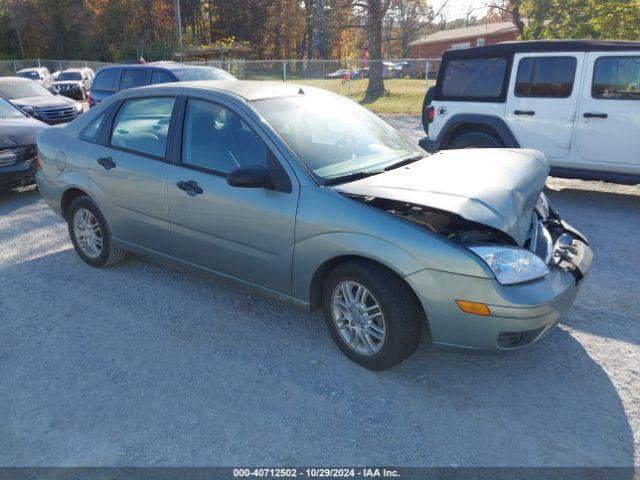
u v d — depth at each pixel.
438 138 8.02
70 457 2.68
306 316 4.07
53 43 52.06
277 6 55.88
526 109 7.15
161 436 2.82
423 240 2.95
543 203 4.03
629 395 3.11
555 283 3.04
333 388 3.20
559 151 7.04
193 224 3.96
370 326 3.23
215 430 2.86
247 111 3.72
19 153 7.34
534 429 2.85
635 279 4.69
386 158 3.93
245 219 3.63
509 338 2.95
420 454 2.68
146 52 45.81
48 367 3.45
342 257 3.27
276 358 3.51
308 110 4.02
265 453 2.70
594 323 3.93
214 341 3.73
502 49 7.27
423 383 3.24
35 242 5.80
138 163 4.27
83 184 4.70
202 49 37.12
